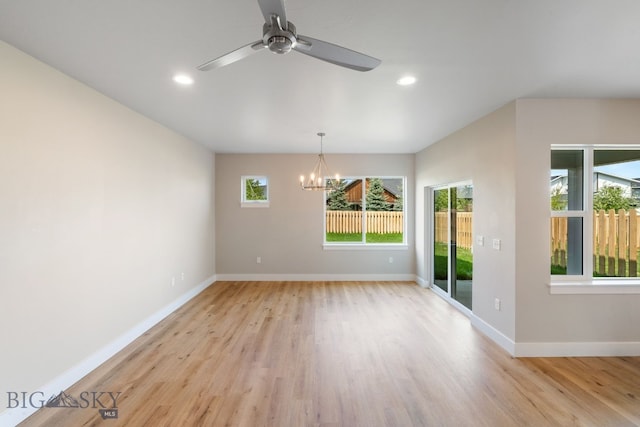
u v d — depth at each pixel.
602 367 2.71
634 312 2.94
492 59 2.17
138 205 3.40
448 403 2.21
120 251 3.09
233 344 3.17
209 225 5.60
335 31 1.83
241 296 4.89
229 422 2.01
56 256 2.34
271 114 3.43
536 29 1.80
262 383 2.46
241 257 5.95
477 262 3.61
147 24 1.76
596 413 2.11
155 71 2.37
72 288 2.48
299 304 4.50
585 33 1.83
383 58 2.15
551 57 2.13
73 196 2.50
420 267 5.64
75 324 2.51
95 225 2.74
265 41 1.42
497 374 2.60
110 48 2.03
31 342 2.13
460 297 4.32
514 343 2.92
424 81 2.53
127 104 3.12
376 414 2.09
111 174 2.95
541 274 2.93
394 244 5.97
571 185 3.09
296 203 5.94
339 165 5.95
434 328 3.60
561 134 2.92
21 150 2.07
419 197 5.67
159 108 3.24
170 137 4.12
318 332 3.48
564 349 2.92
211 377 2.55
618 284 2.93
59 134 2.36
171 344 3.18
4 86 1.96
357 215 6.07
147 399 2.25
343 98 2.92
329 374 2.59
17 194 2.04
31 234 2.14
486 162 3.42
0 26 1.77
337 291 5.19
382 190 6.06
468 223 4.14
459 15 1.67
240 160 5.91
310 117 3.53
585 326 2.93
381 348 3.08
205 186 5.39
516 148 2.92
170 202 4.12
